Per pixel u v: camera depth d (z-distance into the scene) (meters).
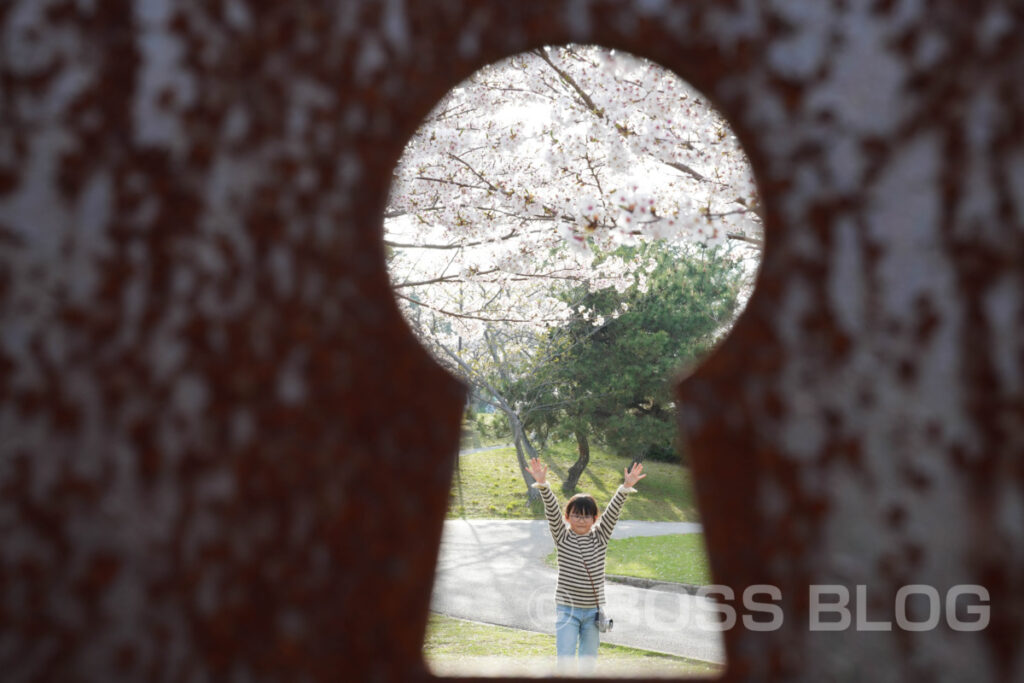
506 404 21.17
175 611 0.49
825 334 0.51
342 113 0.52
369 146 0.53
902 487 0.50
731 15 0.53
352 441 0.52
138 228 0.50
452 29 0.54
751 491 0.52
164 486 0.50
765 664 0.51
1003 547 0.48
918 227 0.51
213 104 0.51
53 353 0.50
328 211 0.52
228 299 0.51
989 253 0.50
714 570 0.52
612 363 22.05
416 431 0.54
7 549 0.49
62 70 0.51
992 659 0.48
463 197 6.70
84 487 0.49
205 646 0.50
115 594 0.49
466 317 8.57
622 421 22.23
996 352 0.49
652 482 25.27
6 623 0.49
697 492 0.53
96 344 0.50
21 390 0.49
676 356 21.53
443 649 7.55
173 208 0.51
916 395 0.50
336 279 0.52
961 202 0.50
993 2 0.51
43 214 0.50
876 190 0.51
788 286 0.52
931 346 0.50
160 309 0.50
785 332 0.52
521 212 6.19
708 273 22.20
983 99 0.51
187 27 0.51
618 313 20.00
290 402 0.51
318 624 0.51
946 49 0.51
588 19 0.54
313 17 0.53
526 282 8.35
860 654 0.50
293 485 0.51
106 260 0.50
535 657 7.14
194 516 0.50
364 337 0.53
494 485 23.80
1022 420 0.49
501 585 11.82
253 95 0.52
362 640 0.52
